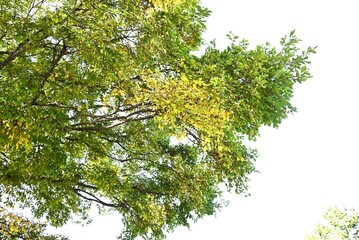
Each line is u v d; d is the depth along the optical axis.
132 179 12.51
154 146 11.60
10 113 6.26
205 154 9.81
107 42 6.33
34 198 11.88
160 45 6.92
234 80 6.96
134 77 7.61
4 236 8.49
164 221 12.50
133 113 7.57
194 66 7.10
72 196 11.59
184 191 11.61
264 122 7.70
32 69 7.02
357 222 24.06
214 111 6.31
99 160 11.00
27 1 7.05
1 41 7.29
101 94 7.78
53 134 7.64
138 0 6.48
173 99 6.04
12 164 9.30
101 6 6.18
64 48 6.70
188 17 7.12
